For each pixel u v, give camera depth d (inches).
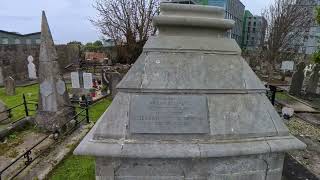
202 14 120.6
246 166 112.7
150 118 107.4
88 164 179.0
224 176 111.7
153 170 108.4
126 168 107.7
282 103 400.5
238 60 119.2
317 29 1005.2
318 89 499.2
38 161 182.4
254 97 116.6
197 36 119.3
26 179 158.4
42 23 243.8
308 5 802.2
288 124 297.7
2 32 999.0
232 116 111.7
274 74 853.2
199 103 110.3
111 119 107.8
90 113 316.2
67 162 183.0
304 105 396.8
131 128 106.3
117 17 622.5
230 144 107.3
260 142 110.3
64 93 268.8
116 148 102.1
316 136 256.5
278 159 115.3
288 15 747.4
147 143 104.9
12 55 583.8
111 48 954.1
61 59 711.7
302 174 160.1
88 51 980.6
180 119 108.1
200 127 108.4
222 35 122.4
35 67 627.8
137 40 631.8
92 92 417.1
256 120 113.8
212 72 113.9
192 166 109.3
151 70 111.5
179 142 106.9
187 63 113.4
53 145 211.2
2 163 182.9
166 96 109.4
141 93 109.8
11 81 445.7
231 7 1087.0
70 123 252.8
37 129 255.0
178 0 225.6
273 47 754.2
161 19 114.3
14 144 219.5
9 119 290.7
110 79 416.5
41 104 255.4
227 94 114.0
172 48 114.3
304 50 1048.8
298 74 481.4
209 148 104.7
